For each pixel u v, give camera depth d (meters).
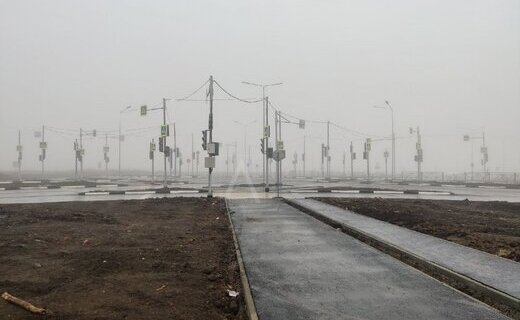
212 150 30.41
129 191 39.09
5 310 6.93
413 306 7.61
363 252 12.25
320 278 9.46
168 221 18.47
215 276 9.38
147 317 6.81
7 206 23.98
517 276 9.27
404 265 10.67
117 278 8.94
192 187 49.59
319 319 6.98
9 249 11.52
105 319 6.64
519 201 31.95
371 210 21.89
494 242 13.29
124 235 14.27
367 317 7.08
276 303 7.78
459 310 7.40
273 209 24.16
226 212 22.45
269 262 10.98
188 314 7.04
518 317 7.36
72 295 7.78
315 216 21.39
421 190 44.88
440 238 14.30
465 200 29.05
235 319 7.24
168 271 9.62
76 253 11.09
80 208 23.28
